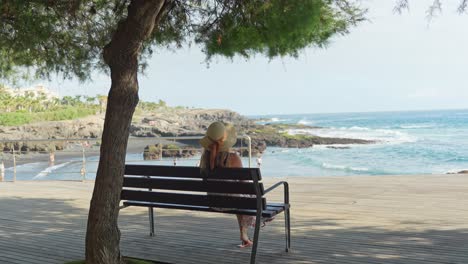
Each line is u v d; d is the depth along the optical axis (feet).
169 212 20.18
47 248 14.71
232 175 11.96
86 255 10.73
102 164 10.53
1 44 13.55
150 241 15.28
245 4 12.79
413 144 148.15
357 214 19.26
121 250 14.25
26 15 12.53
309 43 13.00
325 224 17.43
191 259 13.20
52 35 13.82
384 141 165.58
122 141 10.55
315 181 29.99
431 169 92.99
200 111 362.94
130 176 13.61
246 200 11.91
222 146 12.81
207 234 16.07
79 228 17.67
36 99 372.58
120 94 10.35
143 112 361.51
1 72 15.16
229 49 13.73
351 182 29.07
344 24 12.78
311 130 254.27
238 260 13.01
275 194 25.07
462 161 104.17
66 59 14.84
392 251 13.62
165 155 111.24
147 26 10.25
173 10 13.92
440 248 13.84
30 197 25.57
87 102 362.53
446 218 18.17
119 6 13.83
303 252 13.65
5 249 14.69
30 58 14.74
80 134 226.38
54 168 83.61
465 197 22.80
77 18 13.98
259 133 188.24
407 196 23.48
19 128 226.99
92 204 10.63
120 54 10.26
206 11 13.69
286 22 11.92
